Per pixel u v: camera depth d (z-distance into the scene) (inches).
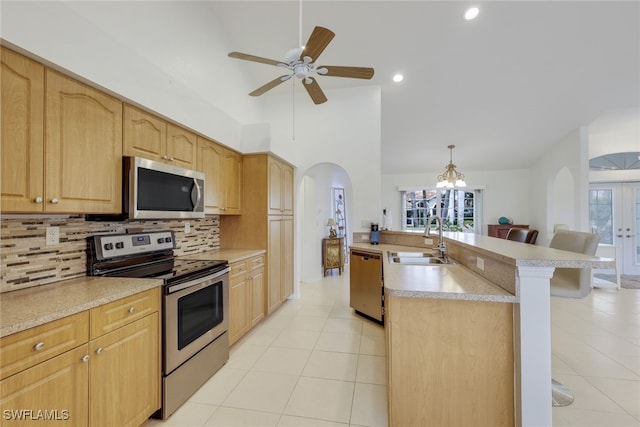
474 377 57.5
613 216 220.1
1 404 39.4
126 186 71.5
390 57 140.1
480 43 130.7
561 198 230.4
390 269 78.9
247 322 112.7
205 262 93.3
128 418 58.4
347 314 139.3
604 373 86.1
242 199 133.4
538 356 53.0
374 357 97.2
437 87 161.8
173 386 70.0
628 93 159.3
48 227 64.6
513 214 261.0
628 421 66.6
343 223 300.4
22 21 48.9
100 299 52.9
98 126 64.8
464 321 57.7
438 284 61.8
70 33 57.0
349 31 125.6
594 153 213.6
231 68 139.6
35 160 52.4
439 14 116.8
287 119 171.3
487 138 212.4
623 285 187.0
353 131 163.6
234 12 123.0
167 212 83.2
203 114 101.3
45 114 54.1
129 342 59.0
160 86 81.4
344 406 72.5
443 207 279.6
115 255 76.8
